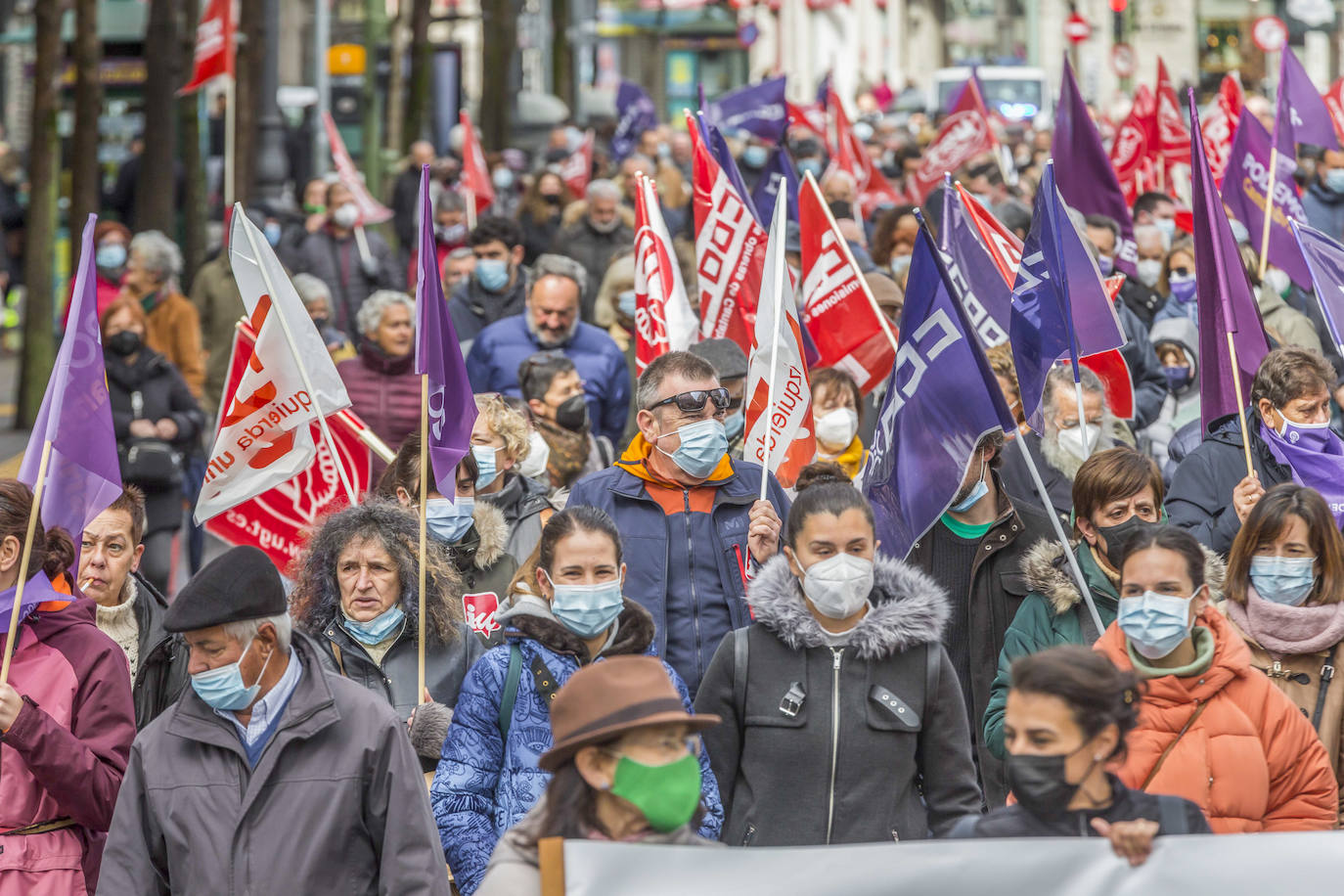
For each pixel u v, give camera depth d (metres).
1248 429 25.25
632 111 102.50
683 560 22.98
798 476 24.28
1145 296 43.59
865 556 18.61
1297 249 35.78
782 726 18.70
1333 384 24.95
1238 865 13.89
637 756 13.48
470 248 50.19
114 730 18.66
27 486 19.69
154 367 39.50
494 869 13.73
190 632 16.48
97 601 22.45
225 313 50.56
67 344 19.97
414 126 99.00
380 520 20.84
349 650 20.62
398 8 103.88
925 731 18.91
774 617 18.88
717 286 32.38
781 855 13.76
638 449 23.72
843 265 30.50
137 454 38.53
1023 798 14.05
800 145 73.06
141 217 71.94
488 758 18.83
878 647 18.67
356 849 16.89
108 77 103.75
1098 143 44.47
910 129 107.19
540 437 28.56
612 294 41.28
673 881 13.56
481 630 23.08
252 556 16.83
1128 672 14.22
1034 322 23.75
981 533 22.72
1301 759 18.12
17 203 91.00
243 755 16.91
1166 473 32.78
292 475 24.45
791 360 24.94
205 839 16.64
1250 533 20.11
